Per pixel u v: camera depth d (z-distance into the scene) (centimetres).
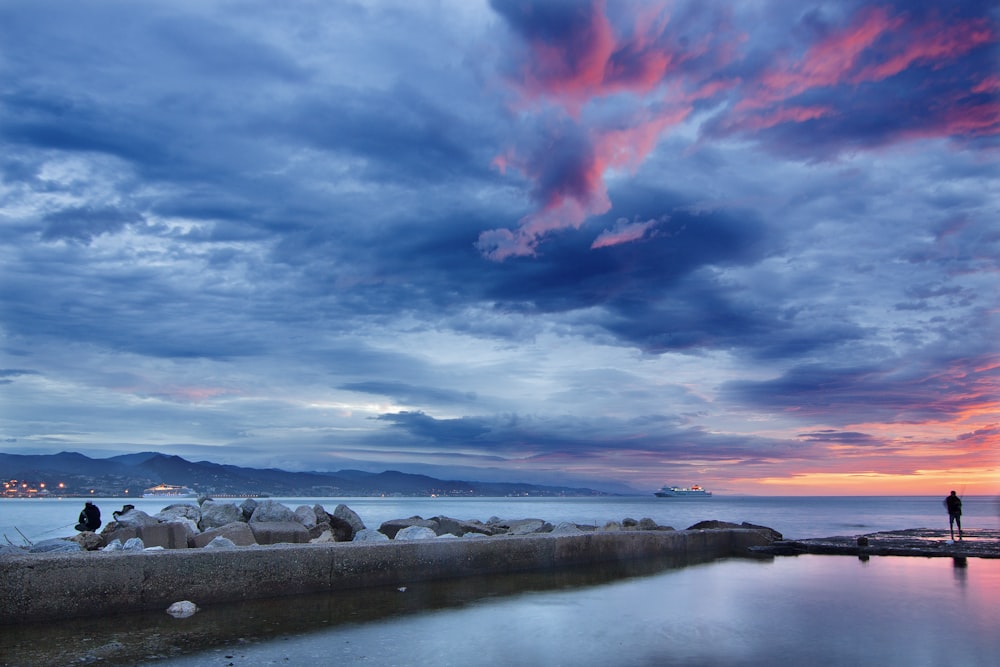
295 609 793
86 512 2033
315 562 911
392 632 677
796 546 1728
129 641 629
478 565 1111
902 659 574
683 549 1566
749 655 588
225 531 1398
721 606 843
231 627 692
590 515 9438
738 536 1755
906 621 747
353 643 630
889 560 1484
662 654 592
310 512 1859
